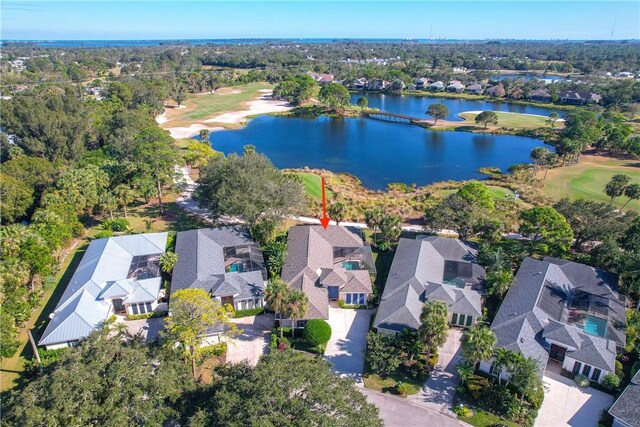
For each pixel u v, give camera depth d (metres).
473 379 44.38
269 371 32.88
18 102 110.06
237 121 178.50
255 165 74.25
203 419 30.08
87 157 102.88
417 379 45.50
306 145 148.50
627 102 190.50
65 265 65.19
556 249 67.12
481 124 172.50
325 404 30.22
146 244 66.25
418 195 99.38
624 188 87.50
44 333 48.00
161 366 36.34
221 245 66.44
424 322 44.41
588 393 43.78
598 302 55.16
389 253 69.81
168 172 85.50
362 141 154.62
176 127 166.38
